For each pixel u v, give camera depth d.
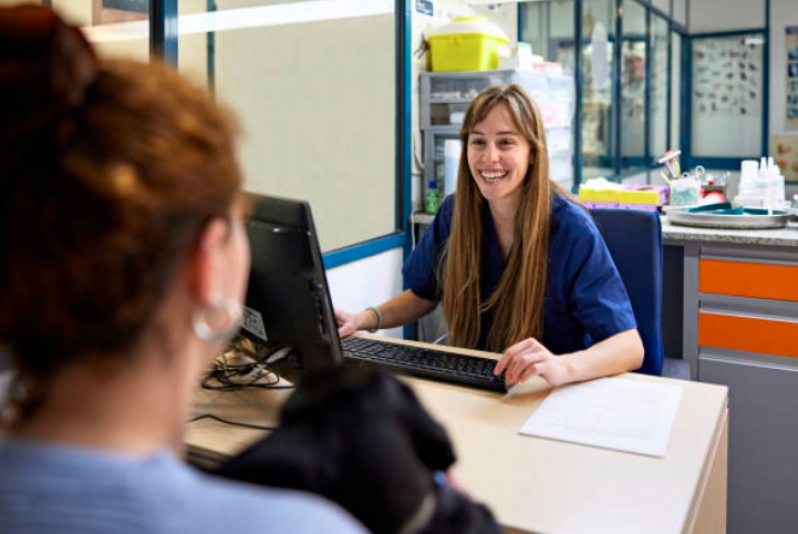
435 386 1.35
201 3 1.96
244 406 1.25
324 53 2.46
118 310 0.33
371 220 2.81
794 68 7.00
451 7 3.28
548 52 4.32
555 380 1.30
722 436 1.23
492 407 1.24
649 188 2.88
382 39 2.76
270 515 0.31
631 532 0.83
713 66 7.37
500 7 3.76
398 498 0.37
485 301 1.81
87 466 0.31
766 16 7.03
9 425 0.35
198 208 0.35
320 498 0.36
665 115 7.00
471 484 0.95
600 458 1.03
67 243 0.32
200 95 0.37
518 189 1.73
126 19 1.74
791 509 2.27
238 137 0.39
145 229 0.32
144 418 0.35
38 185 0.32
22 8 0.34
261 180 2.27
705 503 1.04
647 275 1.77
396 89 2.88
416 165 3.05
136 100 0.34
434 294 1.96
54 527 0.30
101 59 0.36
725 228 2.39
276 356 1.24
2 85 0.32
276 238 1.10
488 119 1.69
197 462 1.08
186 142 0.34
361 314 1.79
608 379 1.38
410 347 1.57
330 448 0.37
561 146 3.42
